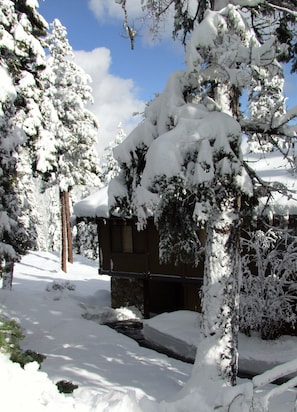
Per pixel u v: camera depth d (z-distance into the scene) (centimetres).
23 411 405
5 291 1769
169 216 776
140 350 1205
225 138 644
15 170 1536
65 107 2853
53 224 5134
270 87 749
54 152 1838
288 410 652
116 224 2000
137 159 779
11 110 1566
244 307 1261
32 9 1698
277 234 1343
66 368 893
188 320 1518
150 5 859
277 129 734
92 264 3750
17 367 489
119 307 2119
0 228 1443
